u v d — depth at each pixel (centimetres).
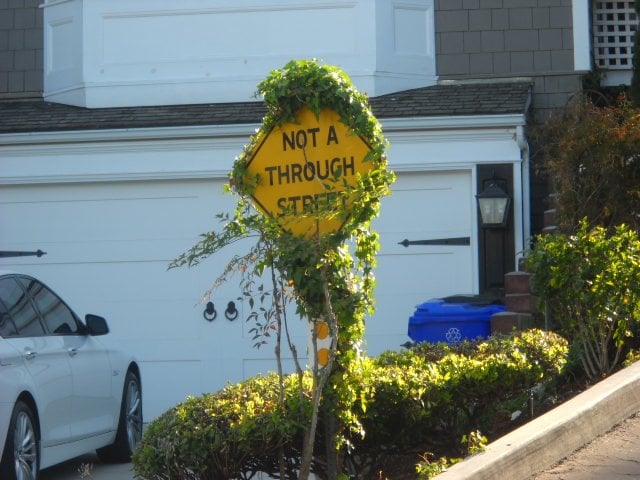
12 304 873
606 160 1150
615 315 880
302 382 629
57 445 880
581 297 877
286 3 1437
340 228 601
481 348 782
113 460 1048
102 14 1466
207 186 1348
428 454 724
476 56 1469
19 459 806
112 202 1359
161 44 1458
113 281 1352
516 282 1158
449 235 1312
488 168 1303
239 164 620
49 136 1347
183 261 606
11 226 1368
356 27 1426
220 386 1330
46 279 1361
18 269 1362
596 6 1567
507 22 1471
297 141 614
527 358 764
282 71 616
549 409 842
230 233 608
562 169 1172
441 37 1473
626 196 1166
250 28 1444
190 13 1452
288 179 614
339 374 610
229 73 1445
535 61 1466
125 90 1458
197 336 1337
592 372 905
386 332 1316
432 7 1471
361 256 614
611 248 881
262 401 622
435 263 1313
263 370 1326
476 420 756
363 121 604
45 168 1357
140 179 1348
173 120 1345
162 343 1341
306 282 596
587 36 1460
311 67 608
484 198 1271
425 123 1302
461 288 1308
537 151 1333
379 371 690
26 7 1530
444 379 704
